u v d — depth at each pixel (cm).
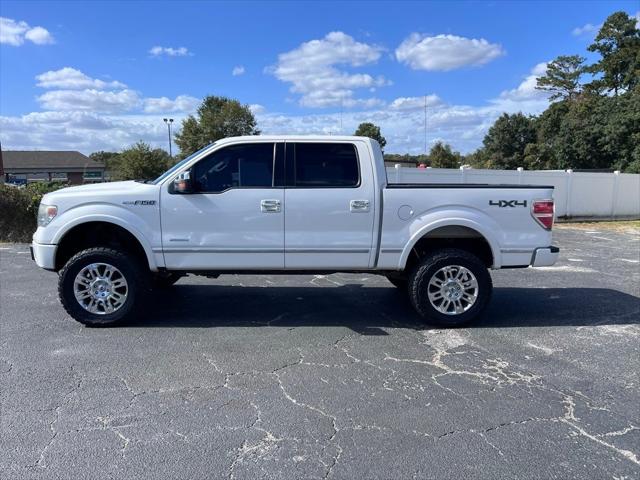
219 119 6556
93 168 7319
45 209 564
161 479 291
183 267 569
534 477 295
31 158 7219
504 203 573
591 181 1981
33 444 327
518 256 580
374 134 6794
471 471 301
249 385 418
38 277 845
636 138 3738
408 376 439
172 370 448
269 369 452
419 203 567
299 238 566
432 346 516
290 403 386
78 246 601
